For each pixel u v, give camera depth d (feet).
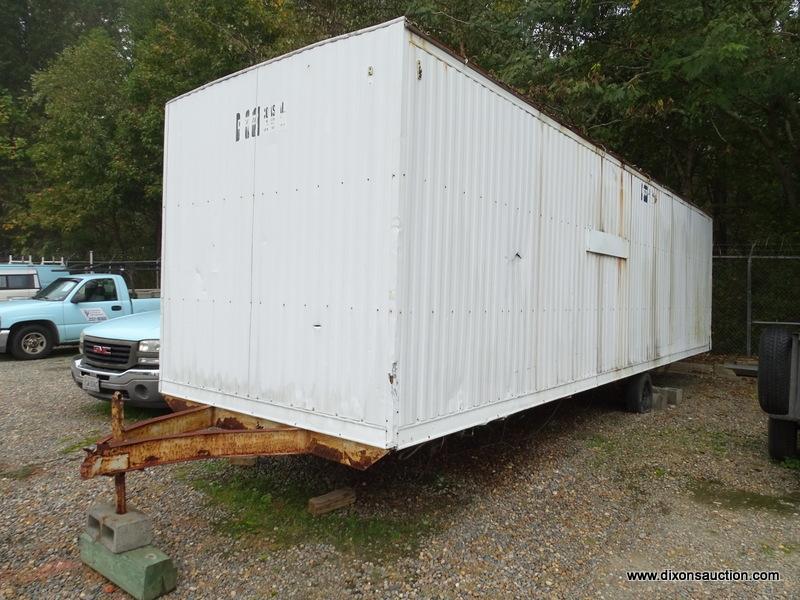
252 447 11.49
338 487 14.28
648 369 23.30
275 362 12.38
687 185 45.93
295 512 12.93
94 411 21.83
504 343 13.46
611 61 36.45
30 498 13.67
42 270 49.96
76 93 71.41
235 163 13.51
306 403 11.69
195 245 14.60
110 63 74.38
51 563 10.72
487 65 40.24
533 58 35.55
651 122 39.60
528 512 13.46
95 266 54.95
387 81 10.38
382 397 10.32
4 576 10.27
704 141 44.55
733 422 22.34
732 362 37.32
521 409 14.17
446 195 11.40
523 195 14.16
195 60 55.52
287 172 12.23
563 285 16.26
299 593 9.87
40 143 79.51
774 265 40.29
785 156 41.96
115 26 96.32
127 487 14.29
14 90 94.38
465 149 11.93
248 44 53.11
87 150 66.69
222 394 13.70
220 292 13.83
